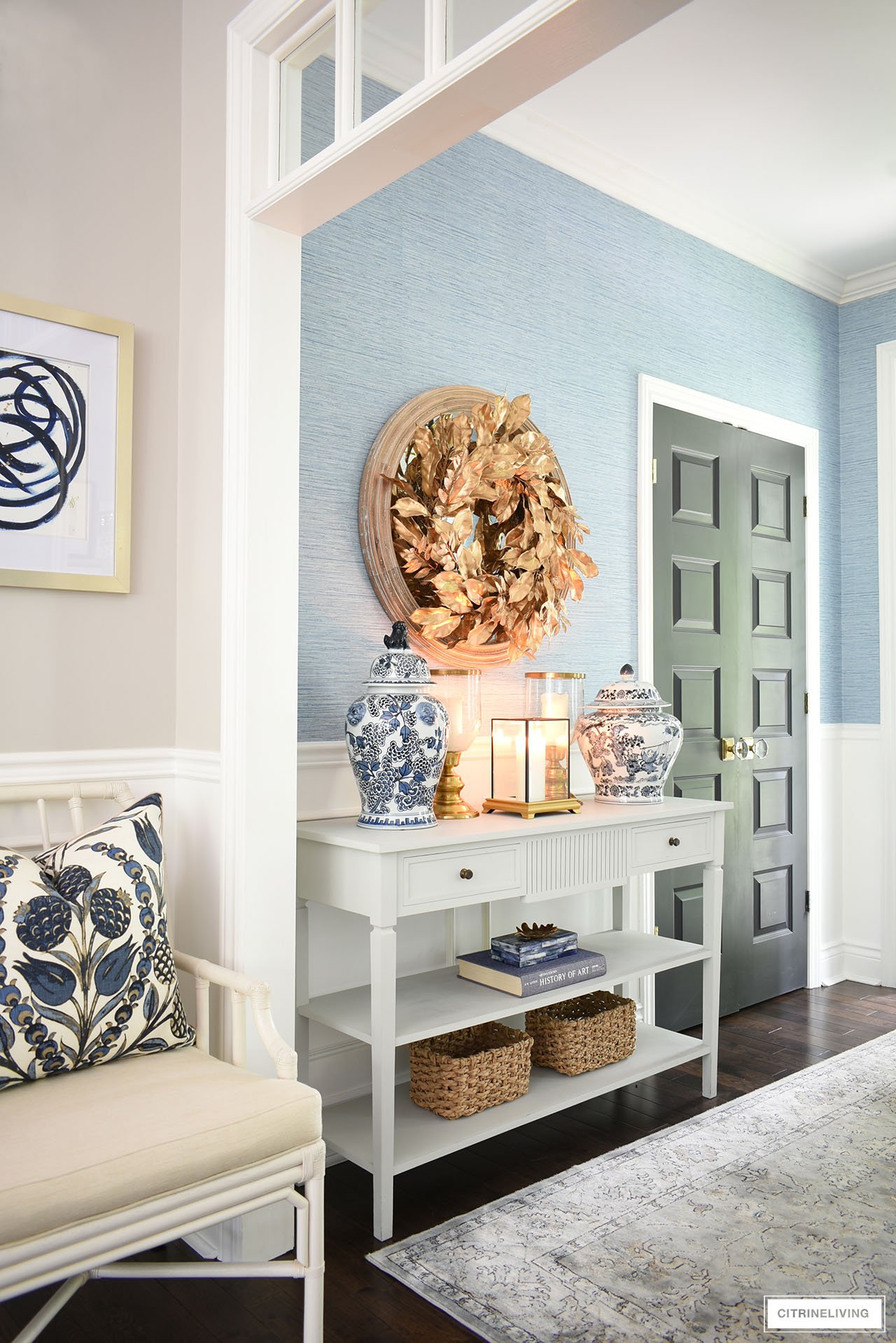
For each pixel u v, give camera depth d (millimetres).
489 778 2783
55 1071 1517
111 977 1587
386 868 1962
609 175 3166
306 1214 1480
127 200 2072
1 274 1896
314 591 2387
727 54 2600
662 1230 1975
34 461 1919
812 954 3977
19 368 1902
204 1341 1646
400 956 2561
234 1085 1514
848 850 4145
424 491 2561
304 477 2367
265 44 1922
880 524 4059
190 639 2090
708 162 3176
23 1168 1245
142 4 2105
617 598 3211
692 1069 2967
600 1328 1660
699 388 3545
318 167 1721
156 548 2111
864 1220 2014
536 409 2951
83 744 2002
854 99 2818
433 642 2615
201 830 2037
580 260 3109
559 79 1446
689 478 3492
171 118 2148
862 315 4156
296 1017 2227
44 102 1958
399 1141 2070
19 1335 1440
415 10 1559
